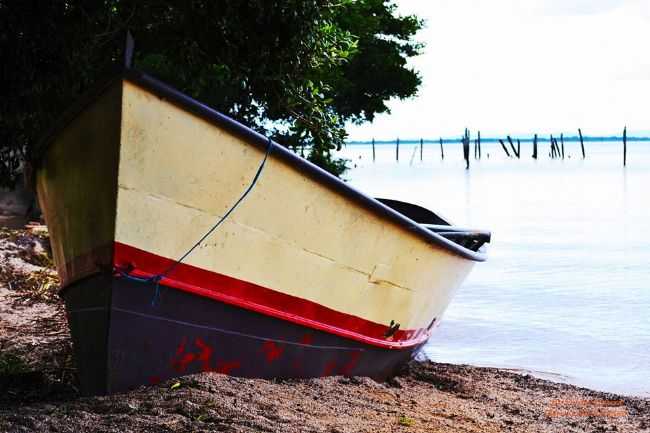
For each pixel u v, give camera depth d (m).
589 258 20.06
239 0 6.42
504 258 20.12
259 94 7.25
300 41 6.76
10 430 4.30
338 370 6.51
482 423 6.03
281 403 5.24
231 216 5.20
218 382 5.34
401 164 105.12
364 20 23.27
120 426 4.43
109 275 4.92
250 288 5.45
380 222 5.93
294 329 5.84
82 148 4.98
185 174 4.95
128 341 5.10
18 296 10.16
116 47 7.35
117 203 4.80
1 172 7.33
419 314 7.23
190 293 5.20
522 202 38.97
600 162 93.00
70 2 6.58
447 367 9.12
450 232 7.94
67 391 5.91
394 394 6.61
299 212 5.46
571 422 6.69
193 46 6.93
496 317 12.71
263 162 5.15
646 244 22.92
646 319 12.60
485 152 158.00
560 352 10.45
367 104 26.14
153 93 4.67
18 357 7.00
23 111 6.65
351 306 6.20
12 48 6.19
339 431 4.76
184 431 4.39
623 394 8.52
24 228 14.38
